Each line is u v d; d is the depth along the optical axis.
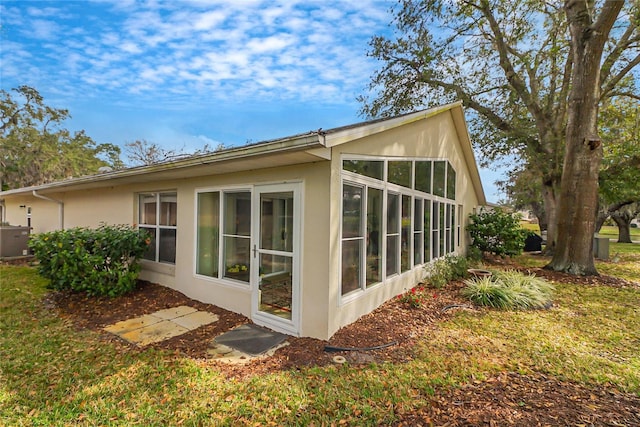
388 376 3.14
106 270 5.79
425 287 6.66
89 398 2.76
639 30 9.56
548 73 12.41
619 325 4.68
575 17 8.30
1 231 9.99
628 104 12.52
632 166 10.80
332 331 3.98
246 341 3.99
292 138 3.26
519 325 4.63
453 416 2.54
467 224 11.62
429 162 7.31
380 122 4.49
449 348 3.82
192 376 3.13
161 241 6.64
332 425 2.45
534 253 14.11
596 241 12.44
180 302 5.55
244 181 4.85
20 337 4.06
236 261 5.09
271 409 2.63
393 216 5.65
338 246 4.05
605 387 3.00
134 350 3.71
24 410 2.59
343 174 4.10
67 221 9.73
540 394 2.86
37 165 24.92
